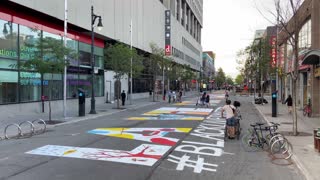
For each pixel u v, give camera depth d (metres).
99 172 9.64
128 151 12.74
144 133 17.58
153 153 12.40
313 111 26.83
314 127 19.97
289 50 41.72
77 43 37.81
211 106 40.12
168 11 76.81
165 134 17.25
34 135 17.33
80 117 25.92
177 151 12.82
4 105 25.58
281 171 10.03
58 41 22.92
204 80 137.12
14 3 25.48
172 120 24.34
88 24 36.91
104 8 41.03
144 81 64.81
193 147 13.69
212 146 13.95
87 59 40.44
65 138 16.03
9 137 16.62
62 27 34.16
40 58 22.14
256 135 14.09
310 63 25.31
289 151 12.32
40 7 28.31
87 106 38.22
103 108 35.38
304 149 12.97
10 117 25.30
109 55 37.09
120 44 37.94
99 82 44.16
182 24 103.12
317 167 10.15
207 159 11.52
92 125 21.38
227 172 9.84
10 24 26.61
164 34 76.50
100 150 12.92
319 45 26.36
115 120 24.53
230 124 15.60
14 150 13.15
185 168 10.23
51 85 32.06
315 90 26.78
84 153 12.36
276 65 47.28
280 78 49.41
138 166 10.40
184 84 100.31
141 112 31.88
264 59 46.22
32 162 10.96
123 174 9.43
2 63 25.58
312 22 26.56
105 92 45.50
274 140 12.73
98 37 42.41
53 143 14.63
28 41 28.77
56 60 22.61
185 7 105.62
